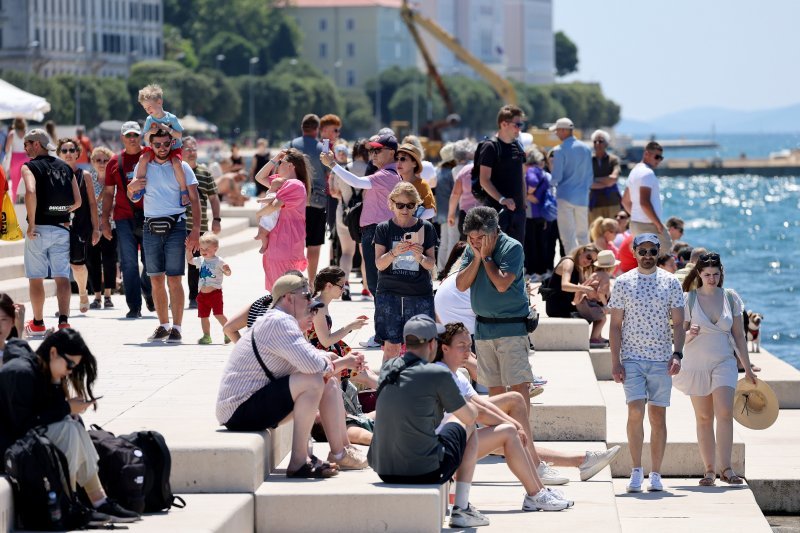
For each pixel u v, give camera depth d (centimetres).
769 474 1917
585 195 3114
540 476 1673
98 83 19838
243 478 1371
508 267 1645
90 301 2712
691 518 1709
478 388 1861
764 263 6469
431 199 2178
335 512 1366
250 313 1736
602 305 2400
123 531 1229
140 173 2125
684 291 1842
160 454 1300
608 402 2242
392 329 1814
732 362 1836
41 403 1262
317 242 2534
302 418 1430
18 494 1233
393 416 1406
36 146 2127
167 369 1880
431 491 1365
